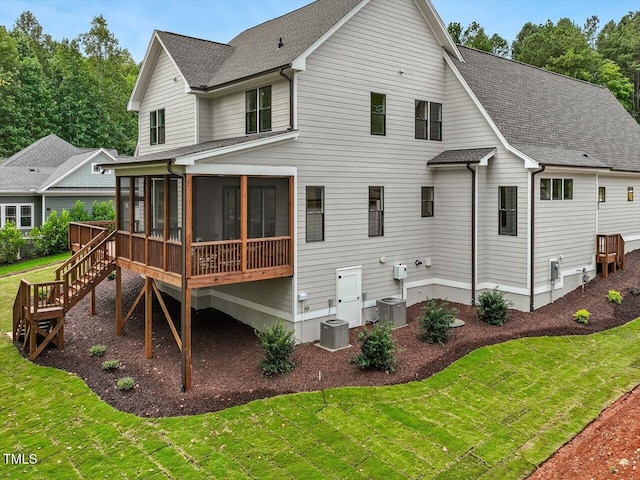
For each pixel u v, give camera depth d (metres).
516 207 14.90
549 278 15.48
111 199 32.91
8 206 28.66
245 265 11.69
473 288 15.48
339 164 13.73
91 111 51.56
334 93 13.52
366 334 11.64
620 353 12.16
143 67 17.80
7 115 46.34
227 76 14.76
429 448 8.32
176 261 11.23
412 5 15.42
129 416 9.58
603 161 18.53
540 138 16.92
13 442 9.04
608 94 27.36
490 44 53.66
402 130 15.38
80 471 8.01
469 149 16.00
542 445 8.37
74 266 13.83
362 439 8.59
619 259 18.45
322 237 13.47
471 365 11.40
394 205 15.27
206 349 12.76
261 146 11.91
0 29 47.66
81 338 14.14
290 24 16.33
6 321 16.16
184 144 16.39
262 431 8.85
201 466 7.92
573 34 47.38
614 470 7.56
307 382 10.64
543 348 12.34
